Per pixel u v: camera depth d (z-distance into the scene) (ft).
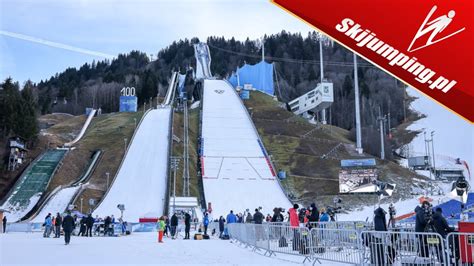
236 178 224.94
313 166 251.80
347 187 208.85
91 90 590.96
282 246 59.57
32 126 280.72
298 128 321.73
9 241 87.97
